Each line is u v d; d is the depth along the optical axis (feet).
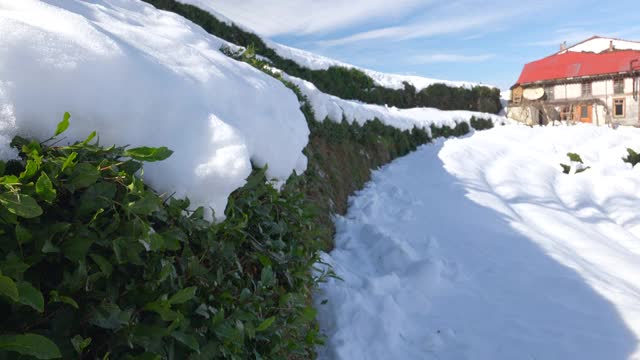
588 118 88.79
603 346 10.92
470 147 34.99
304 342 8.89
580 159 33.60
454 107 69.00
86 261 4.49
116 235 4.61
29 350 3.56
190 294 4.86
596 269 15.98
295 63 45.80
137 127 5.61
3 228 4.04
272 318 6.46
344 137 24.31
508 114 75.66
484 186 24.91
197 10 38.73
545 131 44.14
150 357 4.43
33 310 4.09
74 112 5.00
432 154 32.53
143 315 4.92
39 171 4.35
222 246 6.51
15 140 4.52
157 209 4.92
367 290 12.95
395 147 34.17
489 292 13.96
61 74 4.93
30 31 5.02
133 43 7.06
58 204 4.58
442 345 11.41
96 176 4.52
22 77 4.63
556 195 26.68
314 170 18.04
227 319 5.93
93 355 4.44
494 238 17.42
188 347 5.26
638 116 84.74
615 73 85.97
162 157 5.08
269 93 9.53
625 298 12.74
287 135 9.30
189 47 8.20
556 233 19.51
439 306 13.20
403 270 14.78
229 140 6.14
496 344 11.33
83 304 4.41
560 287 13.65
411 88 61.11
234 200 7.55
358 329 11.32
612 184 28.81
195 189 5.81
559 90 92.38
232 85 8.07
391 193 23.53
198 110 6.33
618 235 21.27
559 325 11.92
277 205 9.32
